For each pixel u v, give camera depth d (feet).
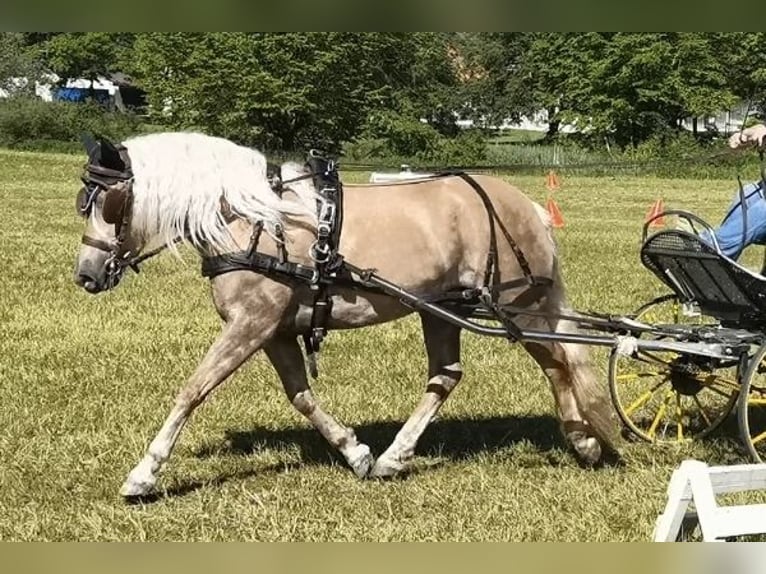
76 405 24.88
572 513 19.17
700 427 24.47
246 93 131.03
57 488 19.86
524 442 23.15
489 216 20.36
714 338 20.65
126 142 19.20
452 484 20.53
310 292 19.29
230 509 19.11
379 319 19.99
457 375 21.04
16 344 31.07
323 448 22.56
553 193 92.27
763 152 21.17
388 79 141.08
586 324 21.17
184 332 33.32
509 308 20.40
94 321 34.63
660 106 138.51
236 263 18.69
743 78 135.54
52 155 122.93
